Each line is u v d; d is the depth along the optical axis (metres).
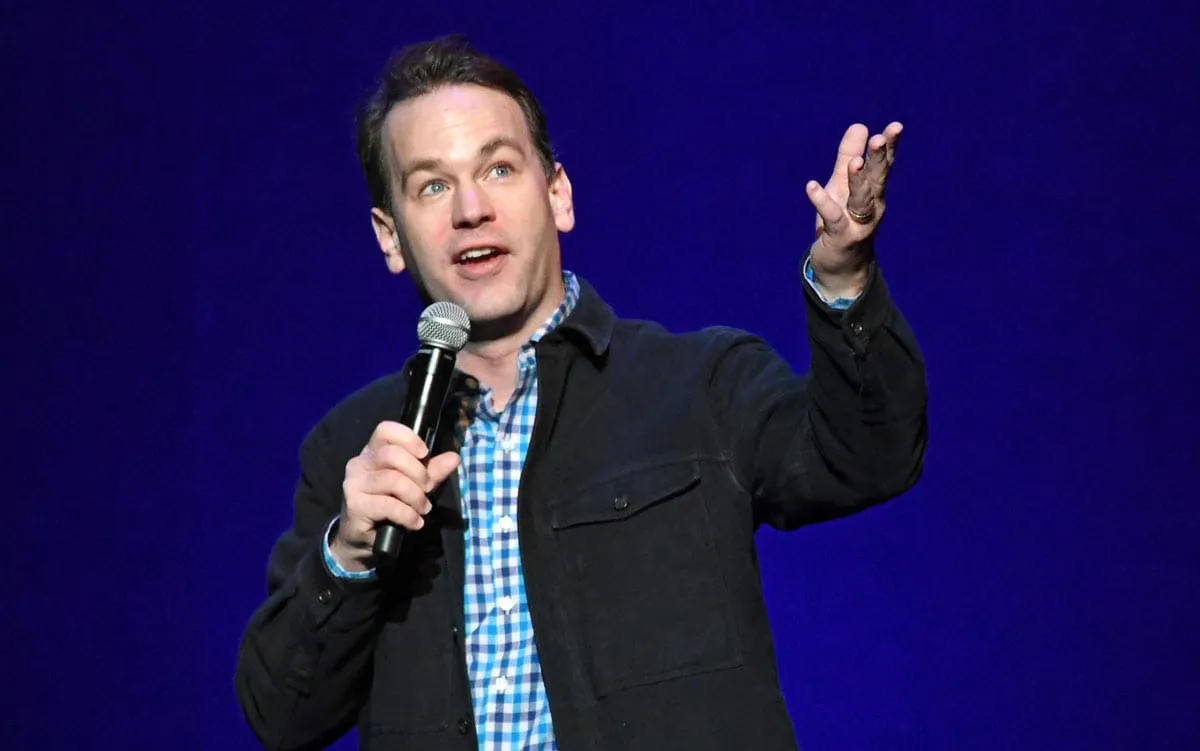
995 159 12.05
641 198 12.51
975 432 12.04
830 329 5.46
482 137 6.16
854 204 5.28
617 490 5.93
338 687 6.09
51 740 12.97
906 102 12.17
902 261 12.16
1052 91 11.98
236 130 13.14
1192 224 11.81
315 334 13.09
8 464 13.17
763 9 12.40
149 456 13.11
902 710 11.99
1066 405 11.96
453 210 6.08
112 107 13.20
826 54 12.30
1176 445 11.84
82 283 13.20
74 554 13.10
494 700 5.81
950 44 12.12
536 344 6.15
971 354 12.06
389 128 6.32
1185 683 11.73
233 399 13.09
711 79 12.47
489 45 12.73
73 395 13.17
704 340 6.32
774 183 12.38
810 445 5.82
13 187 13.27
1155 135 11.86
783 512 6.00
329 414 6.94
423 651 5.99
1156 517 11.83
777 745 5.66
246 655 6.23
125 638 13.03
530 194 6.20
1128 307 11.90
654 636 5.74
